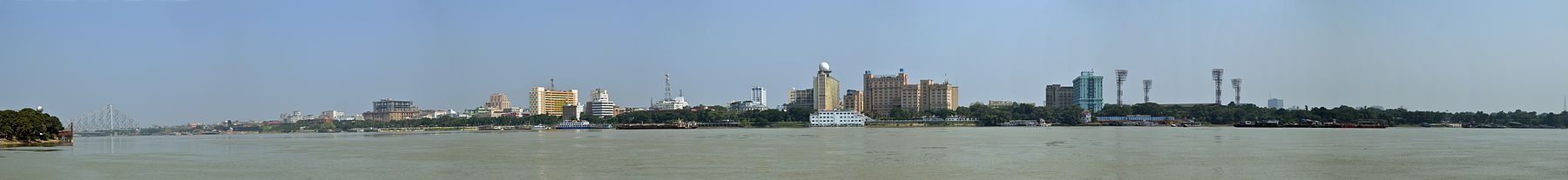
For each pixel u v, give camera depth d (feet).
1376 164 457.27
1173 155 540.52
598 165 467.11
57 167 478.18
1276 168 435.53
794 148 653.30
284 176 412.77
